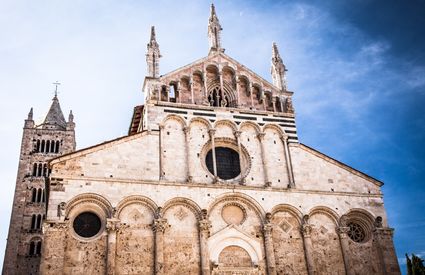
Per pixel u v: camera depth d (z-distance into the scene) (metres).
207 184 42.00
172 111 44.97
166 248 38.53
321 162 46.88
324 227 43.84
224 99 48.12
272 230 42.00
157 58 47.41
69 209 37.53
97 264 36.31
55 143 107.38
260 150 46.19
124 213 38.78
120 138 41.69
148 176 41.03
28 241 92.25
